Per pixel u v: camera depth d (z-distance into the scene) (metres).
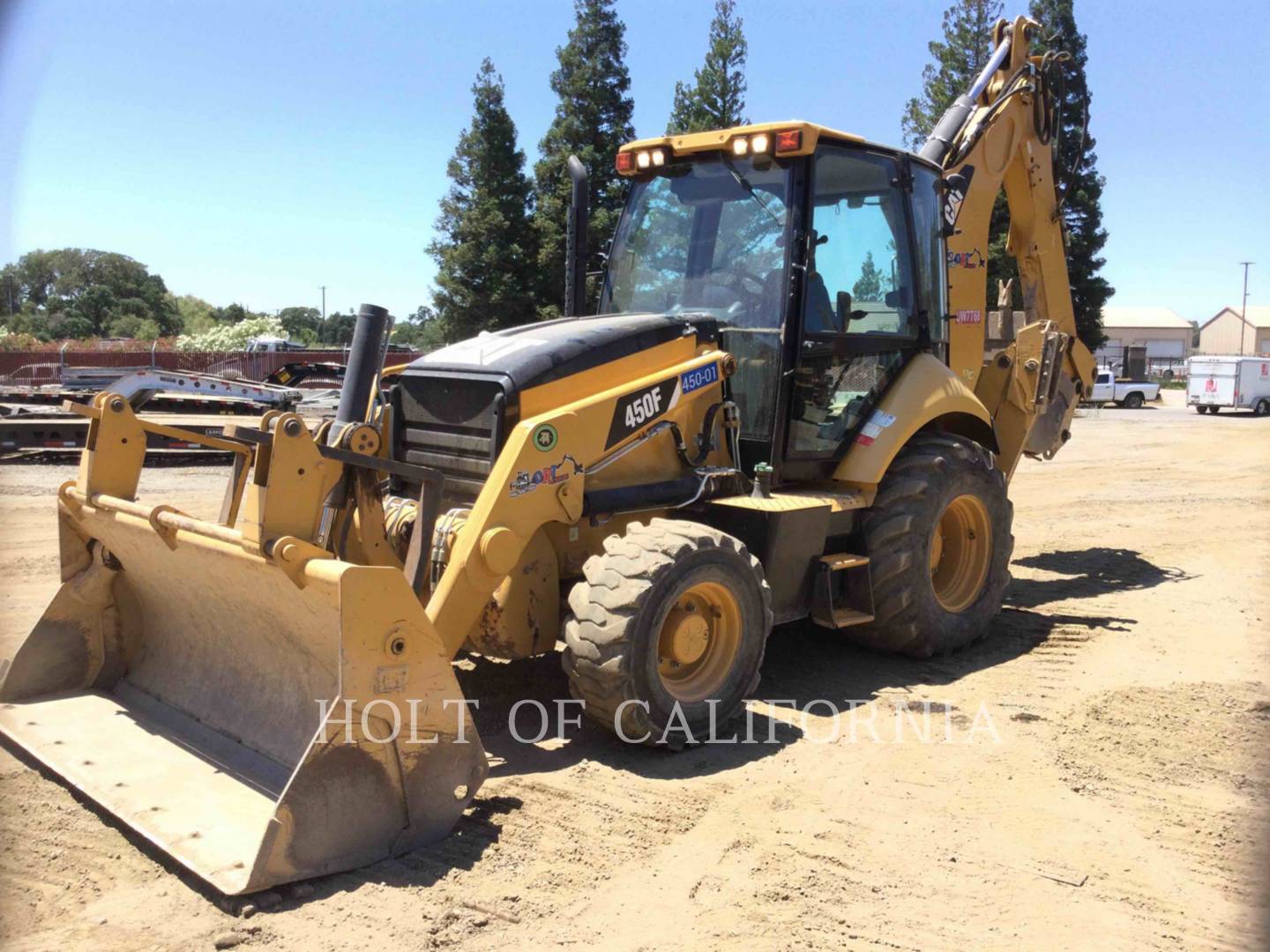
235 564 3.86
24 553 8.33
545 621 4.66
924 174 6.30
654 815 3.93
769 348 5.40
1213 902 3.38
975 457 6.10
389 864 3.50
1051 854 3.69
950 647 6.07
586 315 6.35
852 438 5.80
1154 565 8.96
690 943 3.09
